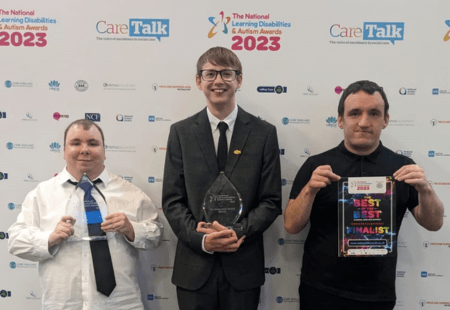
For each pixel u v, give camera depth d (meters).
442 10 1.68
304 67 1.71
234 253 1.46
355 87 1.43
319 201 1.49
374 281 1.44
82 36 1.71
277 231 1.77
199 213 1.46
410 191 1.51
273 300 1.79
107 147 1.76
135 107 1.74
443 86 1.70
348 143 1.48
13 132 1.76
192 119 1.55
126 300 1.47
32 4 1.71
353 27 1.69
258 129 1.51
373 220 1.40
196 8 1.69
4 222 1.79
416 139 1.73
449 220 1.74
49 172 1.78
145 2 1.69
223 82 1.43
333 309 1.47
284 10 1.69
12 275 1.80
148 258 1.80
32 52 1.73
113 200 1.53
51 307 1.40
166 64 1.72
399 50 1.70
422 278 1.77
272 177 1.48
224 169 1.48
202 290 1.46
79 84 1.74
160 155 1.76
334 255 1.46
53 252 1.40
